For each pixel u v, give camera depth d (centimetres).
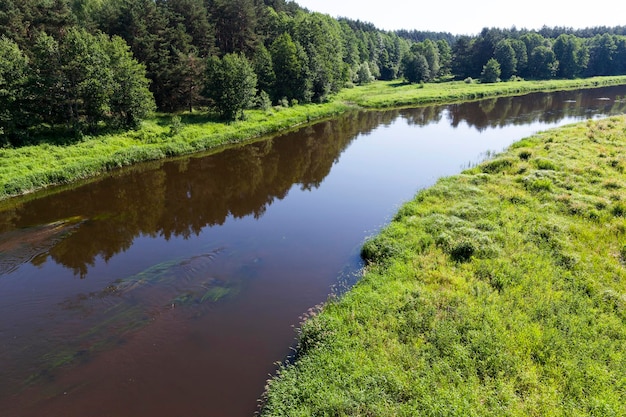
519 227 2042
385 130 5550
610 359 1210
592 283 1587
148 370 1307
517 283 1602
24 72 3650
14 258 2089
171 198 3048
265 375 1285
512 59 11531
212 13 7125
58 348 1402
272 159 4122
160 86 5353
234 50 7331
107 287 1786
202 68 5434
